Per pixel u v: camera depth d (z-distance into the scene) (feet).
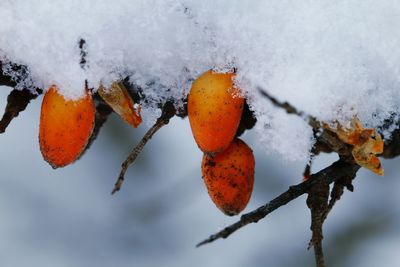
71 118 0.46
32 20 0.46
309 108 0.46
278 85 0.46
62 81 0.46
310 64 0.46
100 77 0.46
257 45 0.46
